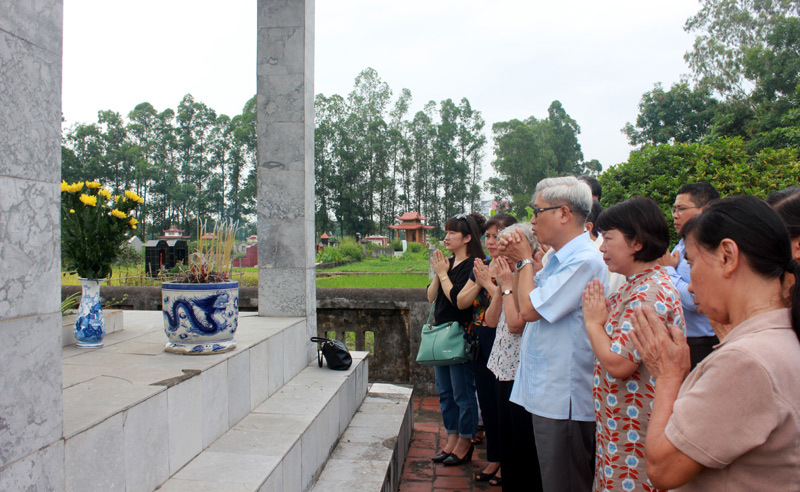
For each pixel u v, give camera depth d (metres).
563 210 2.52
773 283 1.21
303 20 4.38
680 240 3.26
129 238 3.50
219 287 2.95
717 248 1.25
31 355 1.39
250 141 60.94
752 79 23.30
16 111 1.34
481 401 3.70
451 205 65.69
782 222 1.22
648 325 1.61
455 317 3.82
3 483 1.29
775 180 6.04
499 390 3.17
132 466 1.97
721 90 25.84
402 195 66.94
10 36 1.33
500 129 64.31
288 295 4.39
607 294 2.43
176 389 2.31
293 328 4.03
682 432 1.17
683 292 2.96
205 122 66.94
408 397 4.70
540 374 2.49
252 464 2.38
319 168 61.00
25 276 1.37
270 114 4.42
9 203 1.32
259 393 3.30
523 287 2.60
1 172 1.29
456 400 3.91
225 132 65.75
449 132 65.75
